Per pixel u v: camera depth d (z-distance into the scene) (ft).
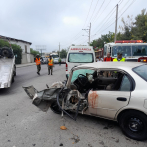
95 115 11.70
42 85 28.45
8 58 31.86
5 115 14.51
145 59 29.68
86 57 31.37
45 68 70.18
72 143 9.93
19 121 13.21
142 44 31.30
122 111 10.34
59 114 14.65
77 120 13.28
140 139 9.80
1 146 9.71
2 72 25.81
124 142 9.86
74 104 12.66
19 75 43.98
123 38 76.48
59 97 12.93
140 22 65.82
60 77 38.73
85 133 11.14
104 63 13.14
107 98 10.75
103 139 10.30
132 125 10.03
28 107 16.63
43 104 13.14
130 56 31.19
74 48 31.65
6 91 24.40
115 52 31.73
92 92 11.51
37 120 13.39
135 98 9.59
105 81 16.06
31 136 10.83
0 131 11.54
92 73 16.67
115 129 11.60
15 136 10.84
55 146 9.64
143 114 9.50
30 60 132.57
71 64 30.99
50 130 11.65
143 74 10.53
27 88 19.71
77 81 15.06
